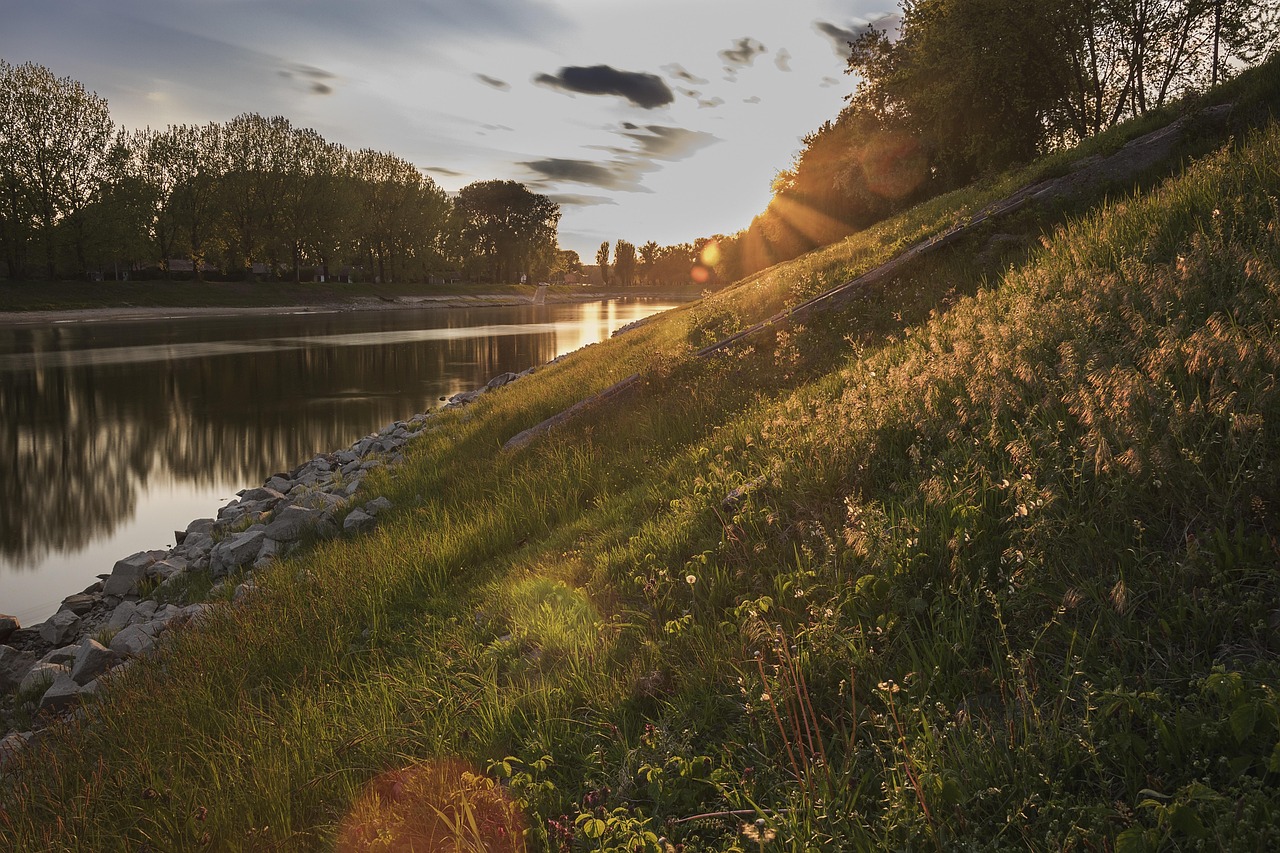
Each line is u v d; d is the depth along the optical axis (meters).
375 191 116.19
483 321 78.94
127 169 75.75
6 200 68.31
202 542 13.28
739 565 5.22
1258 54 24.27
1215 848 2.29
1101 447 3.85
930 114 27.97
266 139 92.44
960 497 4.53
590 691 4.48
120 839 4.33
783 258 56.34
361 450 19.67
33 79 68.94
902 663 3.68
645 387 12.48
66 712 7.21
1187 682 3.01
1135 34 25.03
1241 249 5.39
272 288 93.88
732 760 3.55
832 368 9.94
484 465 12.23
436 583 7.59
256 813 4.27
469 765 4.16
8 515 16.77
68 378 34.41
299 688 5.89
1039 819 2.64
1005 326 6.36
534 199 163.25
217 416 27.00
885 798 2.98
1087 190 12.05
